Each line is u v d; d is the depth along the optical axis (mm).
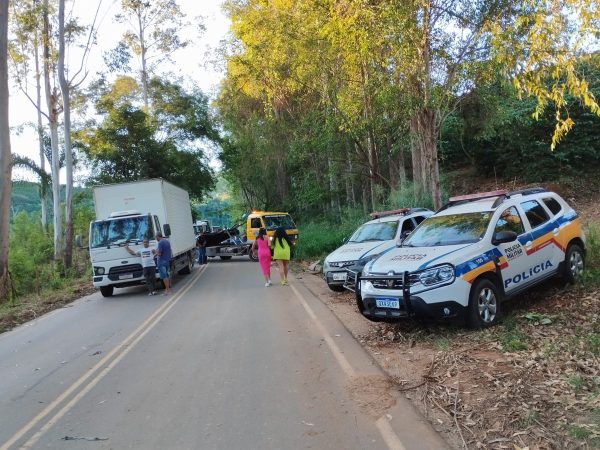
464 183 24578
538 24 6172
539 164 21016
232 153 39781
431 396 5234
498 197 8508
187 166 36625
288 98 27906
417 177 18719
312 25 16969
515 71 7160
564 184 20047
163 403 5645
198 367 6945
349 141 21031
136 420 5203
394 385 5684
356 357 6914
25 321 12922
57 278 21141
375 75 13781
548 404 4688
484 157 24000
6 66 17062
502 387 5188
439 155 25969
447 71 12398
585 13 5938
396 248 8492
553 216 8781
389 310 7461
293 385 5934
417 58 11789
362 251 11797
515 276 7754
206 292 14836
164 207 17578
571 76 6133
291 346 7734
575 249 8898
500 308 7492
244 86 28516
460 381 5535
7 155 17094
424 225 8695
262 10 21812
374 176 20641
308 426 4758
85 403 5852
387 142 20250
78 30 23281
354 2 11180
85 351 8500
